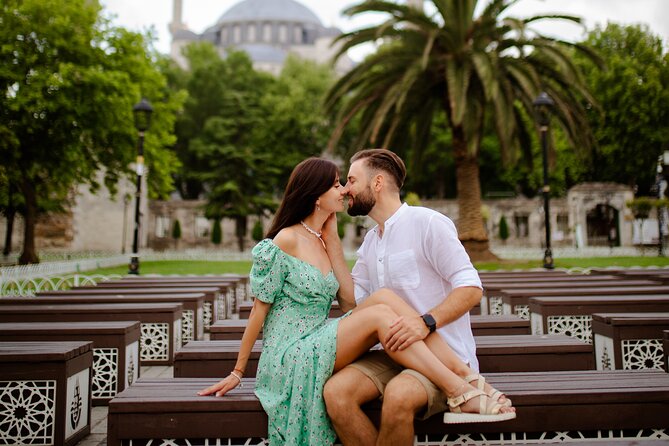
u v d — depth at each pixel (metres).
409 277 2.99
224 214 37.94
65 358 3.76
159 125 25.52
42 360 3.74
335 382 2.64
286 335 2.92
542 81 17.27
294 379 2.73
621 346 4.80
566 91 18.12
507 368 3.96
